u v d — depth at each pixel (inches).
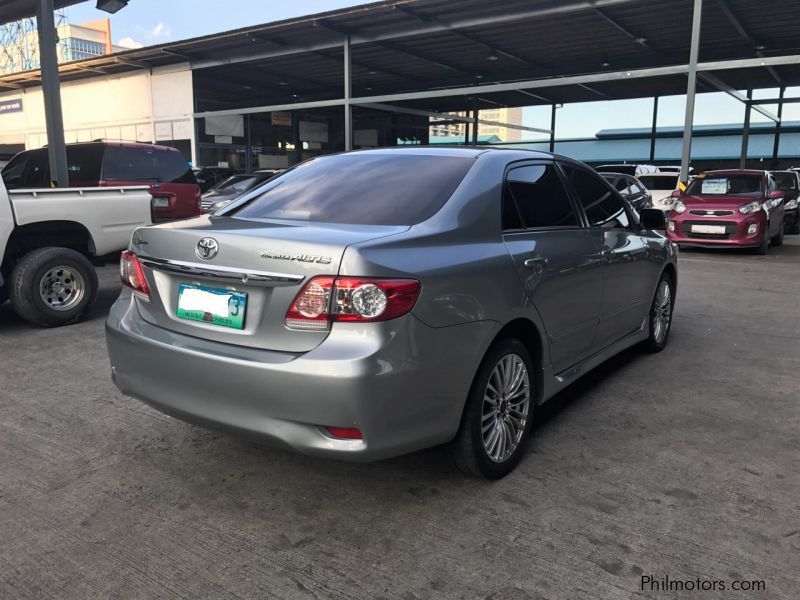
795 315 258.5
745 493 112.5
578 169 157.8
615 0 599.5
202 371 100.3
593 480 117.6
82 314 239.3
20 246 232.8
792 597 84.9
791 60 517.3
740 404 157.1
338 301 90.8
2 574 90.0
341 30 744.3
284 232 101.0
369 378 89.6
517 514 105.7
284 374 92.0
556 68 930.1
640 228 182.2
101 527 102.1
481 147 140.3
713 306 276.4
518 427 123.0
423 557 94.0
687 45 778.8
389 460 126.3
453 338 101.0
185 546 97.0
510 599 84.7
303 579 89.1
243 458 127.0
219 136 1008.2
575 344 142.7
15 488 114.4
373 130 1214.9
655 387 169.8
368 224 109.9
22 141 1206.9
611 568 91.0
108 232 244.5
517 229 124.6
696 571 90.4
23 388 166.7
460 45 794.8
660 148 1620.3
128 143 375.2
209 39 804.0
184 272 105.1
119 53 916.6
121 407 153.6
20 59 1918.1
